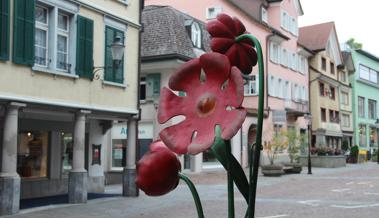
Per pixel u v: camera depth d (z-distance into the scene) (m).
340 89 50.62
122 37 16.03
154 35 24.95
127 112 15.77
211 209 12.87
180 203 14.10
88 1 14.55
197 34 26.44
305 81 42.72
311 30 46.75
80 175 13.70
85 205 13.37
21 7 12.09
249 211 2.11
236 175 2.04
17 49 11.88
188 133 2.05
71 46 13.99
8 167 11.55
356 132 54.00
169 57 23.59
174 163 2.12
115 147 23.84
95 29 14.86
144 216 11.62
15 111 11.79
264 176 25.48
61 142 16.89
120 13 16.02
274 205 13.52
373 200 14.49
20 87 11.96
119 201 14.41
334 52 49.19
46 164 16.38
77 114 13.91
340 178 24.02
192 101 2.09
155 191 2.11
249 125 31.30
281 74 37.34
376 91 60.25
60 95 13.24
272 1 37.41
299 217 11.23
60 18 13.91
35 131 15.98
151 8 26.62
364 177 24.58
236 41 2.27
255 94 32.09
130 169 15.70
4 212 11.32
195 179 22.59
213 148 1.97
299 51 40.84
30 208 12.55
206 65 2.05
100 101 14.80
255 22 33.38
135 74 16.53
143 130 24.91
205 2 32.66
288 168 27.38
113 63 15.15
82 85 14.10
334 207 12.94
